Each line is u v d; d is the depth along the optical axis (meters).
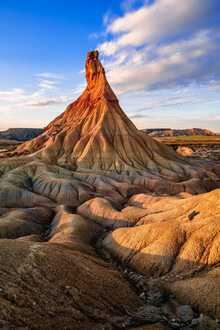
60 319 17.20
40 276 20.69
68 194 89.38
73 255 28.70
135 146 145.38
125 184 102.88
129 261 36.53
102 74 192.62
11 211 70.00
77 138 159.12
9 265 20.31
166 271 31.30
